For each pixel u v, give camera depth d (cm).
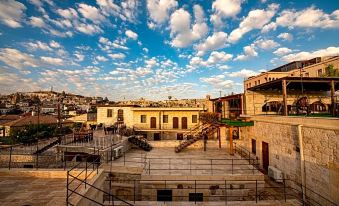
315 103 2280
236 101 2627
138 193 1439
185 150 2250
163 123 3353
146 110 3344
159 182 1396
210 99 3300
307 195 1126
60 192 765
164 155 2017
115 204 995
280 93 2283
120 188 1470
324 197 1002
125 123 3341
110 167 1520
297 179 1227
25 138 3194
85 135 2100
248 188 1369
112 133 2738
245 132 2089
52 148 2169
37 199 705
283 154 1382
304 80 1580
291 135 1295
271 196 1222
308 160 1125
